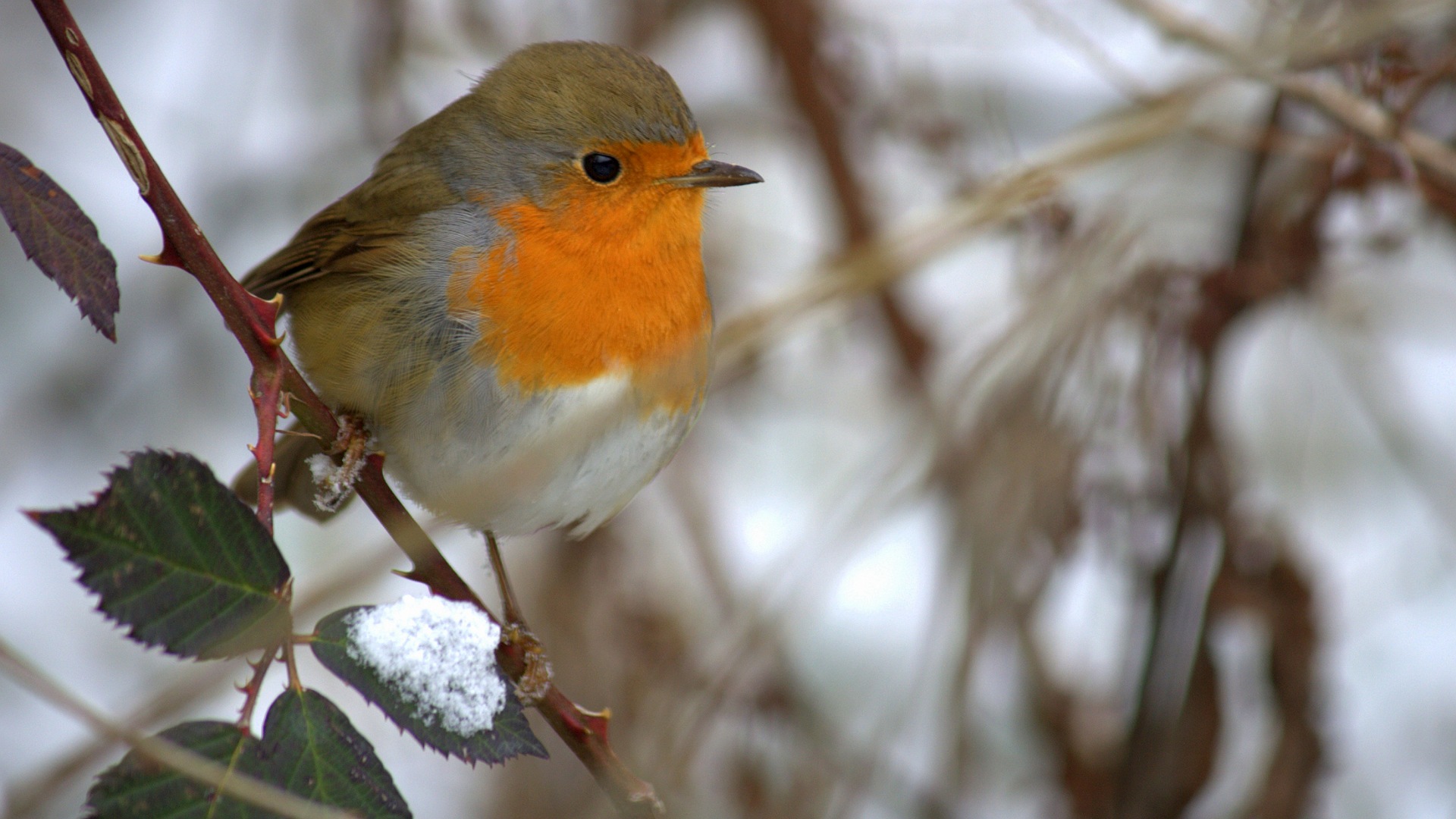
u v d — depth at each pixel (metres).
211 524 3.95
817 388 12.08
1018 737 10.34
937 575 9.76
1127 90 8.76
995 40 10.89
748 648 8.66
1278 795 8.60
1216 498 8.54
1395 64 8.04
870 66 10.27
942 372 8.98
